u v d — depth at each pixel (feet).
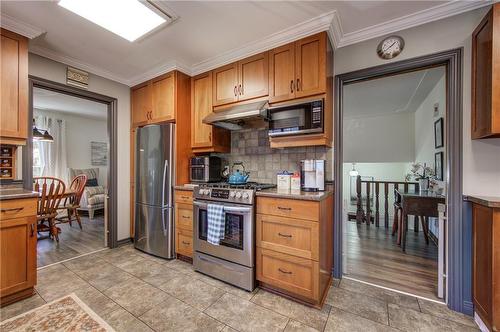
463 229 5.58
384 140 15.85
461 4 5.55
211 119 8.04
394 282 7.06
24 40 6.66
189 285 6.79
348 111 14.94
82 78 9.04
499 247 4.60
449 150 5.82
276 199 6.15
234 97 8.15
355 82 7.31
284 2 5.63
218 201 7.16
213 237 6.92
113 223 9.94
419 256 9.14
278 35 6.93
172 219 8.81
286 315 5.46
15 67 6.50
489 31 4.78
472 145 5.53
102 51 8.01
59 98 13.65
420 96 12.07
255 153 8.94
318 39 6.43
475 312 5.31
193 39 7.25
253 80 7.72
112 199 9.96
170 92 9.07
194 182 9.26
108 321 5.20
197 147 9.27
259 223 6.44
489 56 4.78
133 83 10.53
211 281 7.04
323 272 6.05
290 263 5.96
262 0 5.55
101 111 16.85
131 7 5.79
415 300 6.10
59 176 17.04
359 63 6.91
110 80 9.99
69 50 7.93
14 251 5.91
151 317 5.36
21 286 5.98
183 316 5.41
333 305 5.87
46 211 10.61
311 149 7.73
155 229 8.96
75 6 5.74
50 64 8.18
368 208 14.19
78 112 17.11
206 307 5.74
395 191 12.81
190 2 5.61
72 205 12.98
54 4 5.67
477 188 5.48
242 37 7.13
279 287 6.18
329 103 6.82
